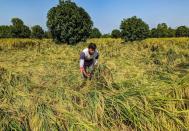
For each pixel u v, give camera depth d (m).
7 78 7.65
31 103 5.89
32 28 40.69
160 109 5.62
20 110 5.64
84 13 26.05
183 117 5.61
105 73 7.74
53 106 5.70
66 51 18.25
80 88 7.03
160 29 43.38
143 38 33.81
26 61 13.20
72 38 25.39
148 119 5.39
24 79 7.81
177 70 9.34
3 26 38.22
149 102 5.90
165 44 22.66
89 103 5.80
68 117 5.29
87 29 26.09
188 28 43.34
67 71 9.76
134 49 19.39
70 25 25.36
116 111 5.63
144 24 33.81
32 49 21.12
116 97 5.99
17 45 25.84
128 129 5.32
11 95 6.39
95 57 8.30
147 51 17.47
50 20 25.77
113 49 19.47
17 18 38.56
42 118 5.14
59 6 25.73
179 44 23.03
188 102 6.03
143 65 10.85
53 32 25.98
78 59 13.62
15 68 10.26
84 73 7.93
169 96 6.24
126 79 7.71
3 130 4.99
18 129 5.02
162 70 8.96
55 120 5.13
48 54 17.00
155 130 5.27
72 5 25.81
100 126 5.30
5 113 5.46
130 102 5.78
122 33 34.00
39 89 7.06
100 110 5.53
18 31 37.59
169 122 5.44
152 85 6.82
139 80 7.48
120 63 10.99
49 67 10.76
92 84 7.09
